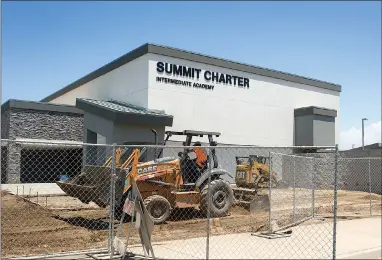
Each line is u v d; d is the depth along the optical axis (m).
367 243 9.30
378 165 27.09
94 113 23.48
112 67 28.92
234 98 28.84
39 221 11.92
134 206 7.52
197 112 26.92
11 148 25.00
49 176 25.72
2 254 8.17
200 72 27.20
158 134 23.28
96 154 23.66
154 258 7.28
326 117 32.66
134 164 11.84
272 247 8.84
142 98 25.47
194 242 9.37
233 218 13.58
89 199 12.38
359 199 21.58
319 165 28.83
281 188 21.94
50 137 27.09
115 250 8.03
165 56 25.80
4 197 14.46
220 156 27.75
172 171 12.92
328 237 10.05
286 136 31.83
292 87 32.56
